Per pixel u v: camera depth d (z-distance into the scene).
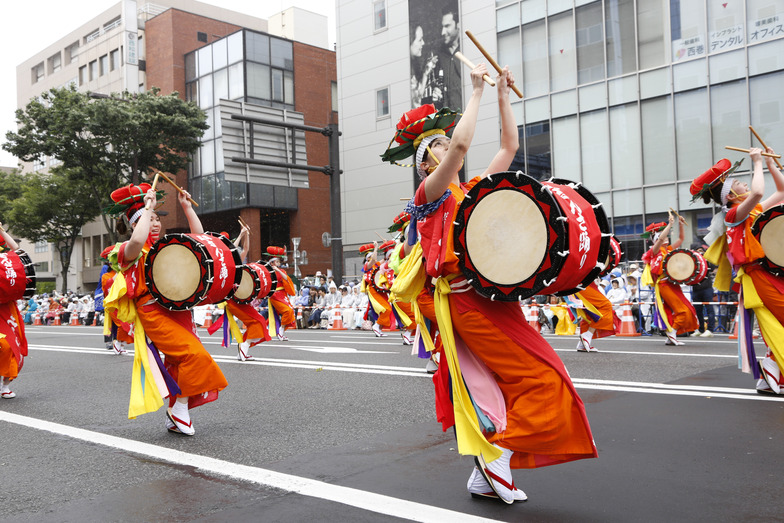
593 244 2.89
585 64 22.45
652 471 3.77
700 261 10.41
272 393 7.25
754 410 5.20
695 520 2.99
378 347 12.38
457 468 3.98
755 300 5.64
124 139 30.86
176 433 5.35
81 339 18.19
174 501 3.58
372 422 5.47
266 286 10.50
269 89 37.25
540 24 23.59
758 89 18.84
